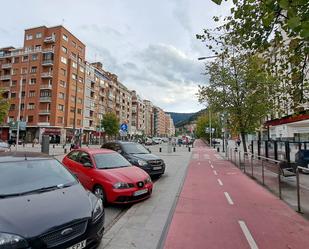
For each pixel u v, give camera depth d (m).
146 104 143.12
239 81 18.47
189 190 9.24
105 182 7.25
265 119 20.52
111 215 6.56
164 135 197.50
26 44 62.88
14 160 5.01
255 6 4.66
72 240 3.56
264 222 5.78
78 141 38.94
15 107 61.88
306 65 6.48
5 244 3.05
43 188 4.46
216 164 18.67
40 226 3.36
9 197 3.96
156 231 5.17
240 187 9.84
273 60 7.43
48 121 58.84
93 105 74.31
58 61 59.88
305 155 12.39
